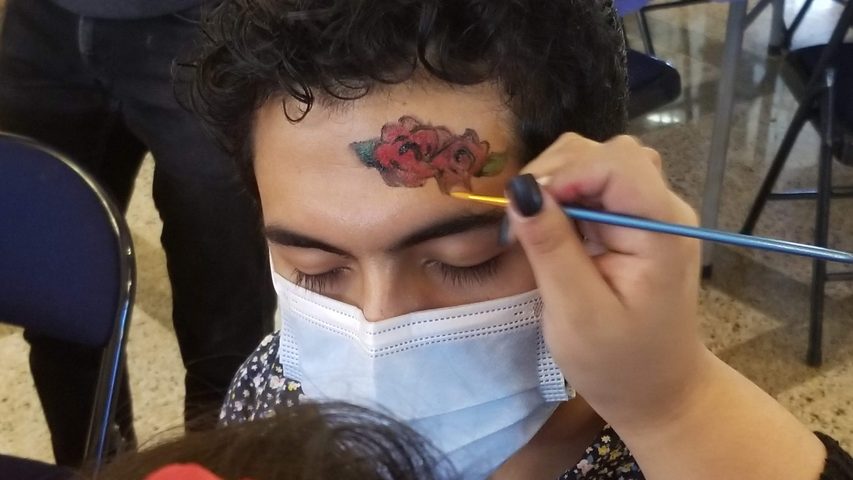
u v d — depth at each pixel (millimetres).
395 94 590
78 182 1119
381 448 427
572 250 469
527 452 751
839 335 1881
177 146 1394
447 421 723
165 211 1490
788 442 547
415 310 669
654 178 485
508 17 569
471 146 603
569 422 742
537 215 460
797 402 1736
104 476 430
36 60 1416
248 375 926
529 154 620
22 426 1788
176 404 1829
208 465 394
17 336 1995
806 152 2404
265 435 411
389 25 562
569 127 621
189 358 1620
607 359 493
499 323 679
